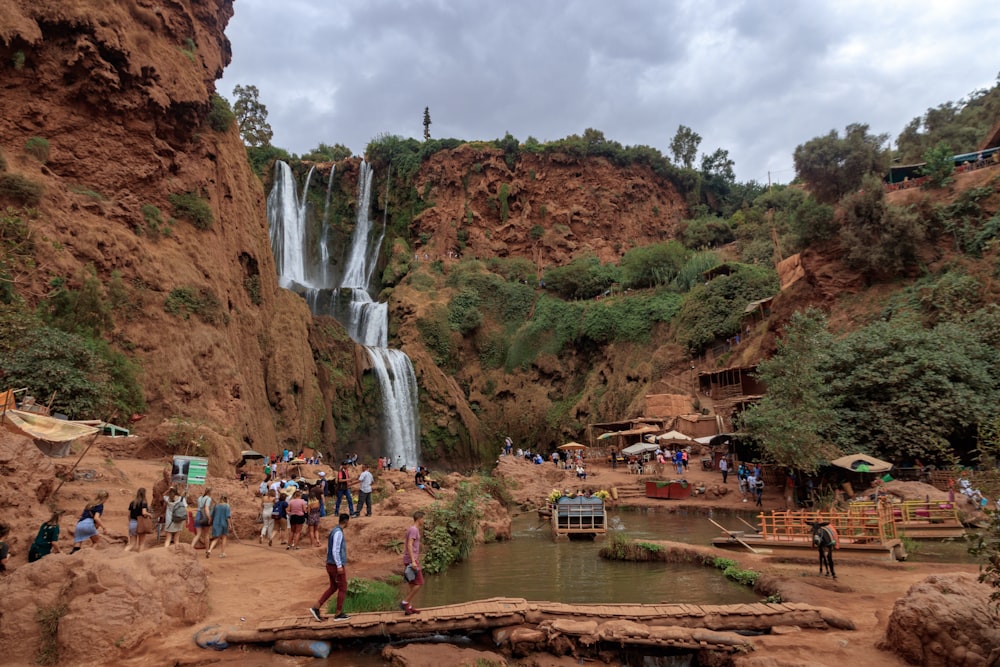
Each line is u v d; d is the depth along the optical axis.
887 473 22.55
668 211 88.75
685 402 44.78
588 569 14.67
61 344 22.94
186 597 9.44
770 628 9.09
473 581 13.49
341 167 82.12
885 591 11.09
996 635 7.07
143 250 31.22
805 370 26.23
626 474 36.38
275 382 40.03
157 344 29.84
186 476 16.27
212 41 41.38
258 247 42.25
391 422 50.66
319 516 17.50
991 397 23.84
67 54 30.80
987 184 33.00
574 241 78.50
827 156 44.03
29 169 28.48
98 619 8.03
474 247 75.81
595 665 8.34
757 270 49.25
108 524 14.08
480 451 56.16
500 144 82.06
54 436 14.80
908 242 33.03
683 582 12.97
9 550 10.60
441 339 62.28
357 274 77.50
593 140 87.12
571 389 59.75
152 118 34.12
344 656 8.64
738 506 25.31
